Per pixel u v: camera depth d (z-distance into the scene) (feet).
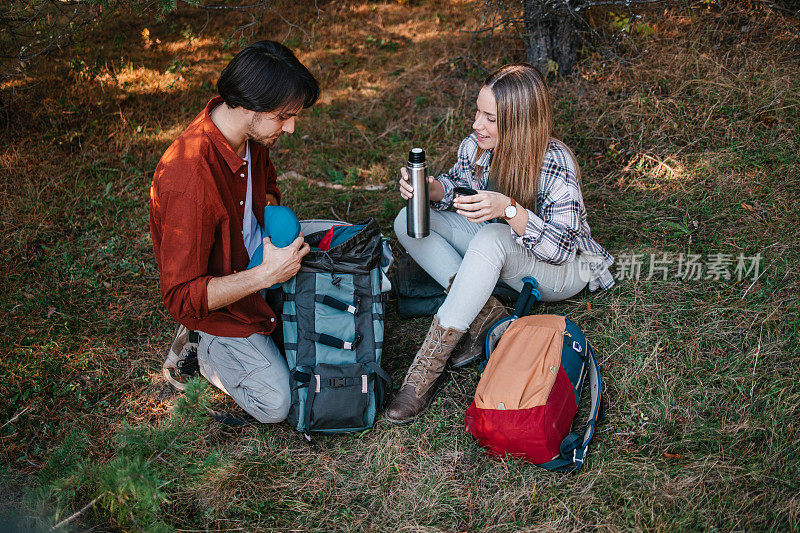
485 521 6.98
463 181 9.35
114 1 11.94
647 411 7.87
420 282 9.70
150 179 13.35
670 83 13.17
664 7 14.57
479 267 7.95
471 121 14.06
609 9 14.35
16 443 8.29
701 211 10.87
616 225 11.00
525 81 7.73
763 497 6.68
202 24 19.39
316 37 18.44
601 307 9.44
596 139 12.78
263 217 8.17
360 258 8.14
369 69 16.81
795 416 7.38
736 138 11.92
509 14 14.70
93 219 12.23
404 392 8.27
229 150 7.04
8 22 12.78
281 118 6.89
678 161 11.86
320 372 7.79
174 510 7.31
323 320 8.04
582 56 14.23
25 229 11.86
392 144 14.05
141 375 9.35
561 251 7.98
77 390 9.06
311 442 8.12
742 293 9.18
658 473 7.07
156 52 17.98
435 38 17.78
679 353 8.53
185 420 6.86
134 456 6.71
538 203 8.37
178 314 7.20
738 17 14.32
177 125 15.01
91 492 7.07
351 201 12.63
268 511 7.32
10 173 13.21
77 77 16.08
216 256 7.50
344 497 7.43
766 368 8.05
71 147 14.23
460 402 8.44
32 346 9.62
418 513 7.16
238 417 8.50
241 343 7.85
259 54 6.50
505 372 7.41
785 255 9.57
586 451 7.32
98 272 11.14
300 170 13.51
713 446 7.32
